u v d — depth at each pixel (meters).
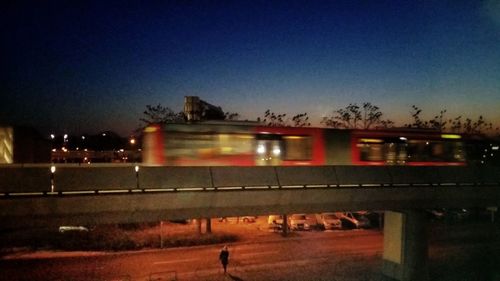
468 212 49.72
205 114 36.03
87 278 28.27
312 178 24.50
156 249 35.44
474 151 32.34
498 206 31.45
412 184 27.61
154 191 20.55
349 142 28.20
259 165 25.19
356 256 34.34
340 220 44.25
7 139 34.91
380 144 29.17
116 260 32.38
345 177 25.56
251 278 28.81
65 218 19.22
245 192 22.42
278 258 33.53
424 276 28.34
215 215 22.53
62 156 60.97
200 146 24.62
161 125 24.20
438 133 31.47
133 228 41.75
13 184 18.31
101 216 19.88
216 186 21.86
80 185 19.28
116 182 19.92
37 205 18.39
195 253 34.56
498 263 33.59
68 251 34.44
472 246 38.28
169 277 28.70
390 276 29.08
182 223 45.16
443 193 28.44
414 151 30.34
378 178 26.55
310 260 33.12
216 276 29.08
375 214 48.97
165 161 23.95
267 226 44.16
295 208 24.44
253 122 26.78
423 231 28.55
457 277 30.28
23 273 29.03
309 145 27.03
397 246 28.80
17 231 39.03
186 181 21.30
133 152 62.72
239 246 36.97
